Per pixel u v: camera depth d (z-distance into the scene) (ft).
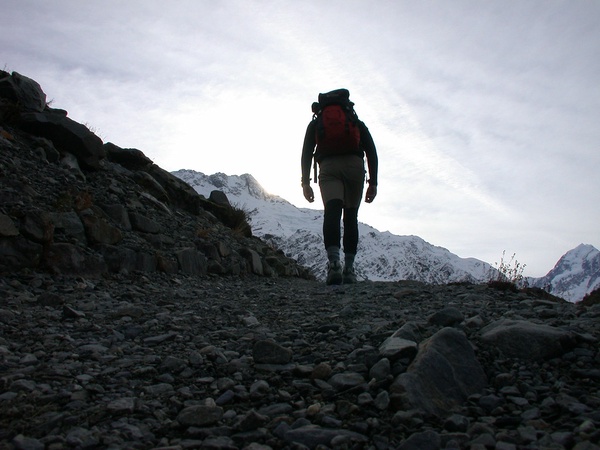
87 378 10.81
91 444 7.82
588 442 7.23
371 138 28.02
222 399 9.75
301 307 20.12
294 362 11.89
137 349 13.35
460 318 13.99
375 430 8.29
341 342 13.12
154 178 42.45
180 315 18.06
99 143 35.94
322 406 9.36
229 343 13.76
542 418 8.59
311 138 28.04
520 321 12.69
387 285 26.68
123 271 26.35
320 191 27.50
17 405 9.32
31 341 13.61
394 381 9.68
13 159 28.40
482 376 10.46
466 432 8.09
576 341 11.99
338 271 27.71
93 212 27.76
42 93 36.68
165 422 8.80
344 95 27.86
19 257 21.70
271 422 8.71
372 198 28.73
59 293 20.54
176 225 36.60
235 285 32.17
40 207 24.99
